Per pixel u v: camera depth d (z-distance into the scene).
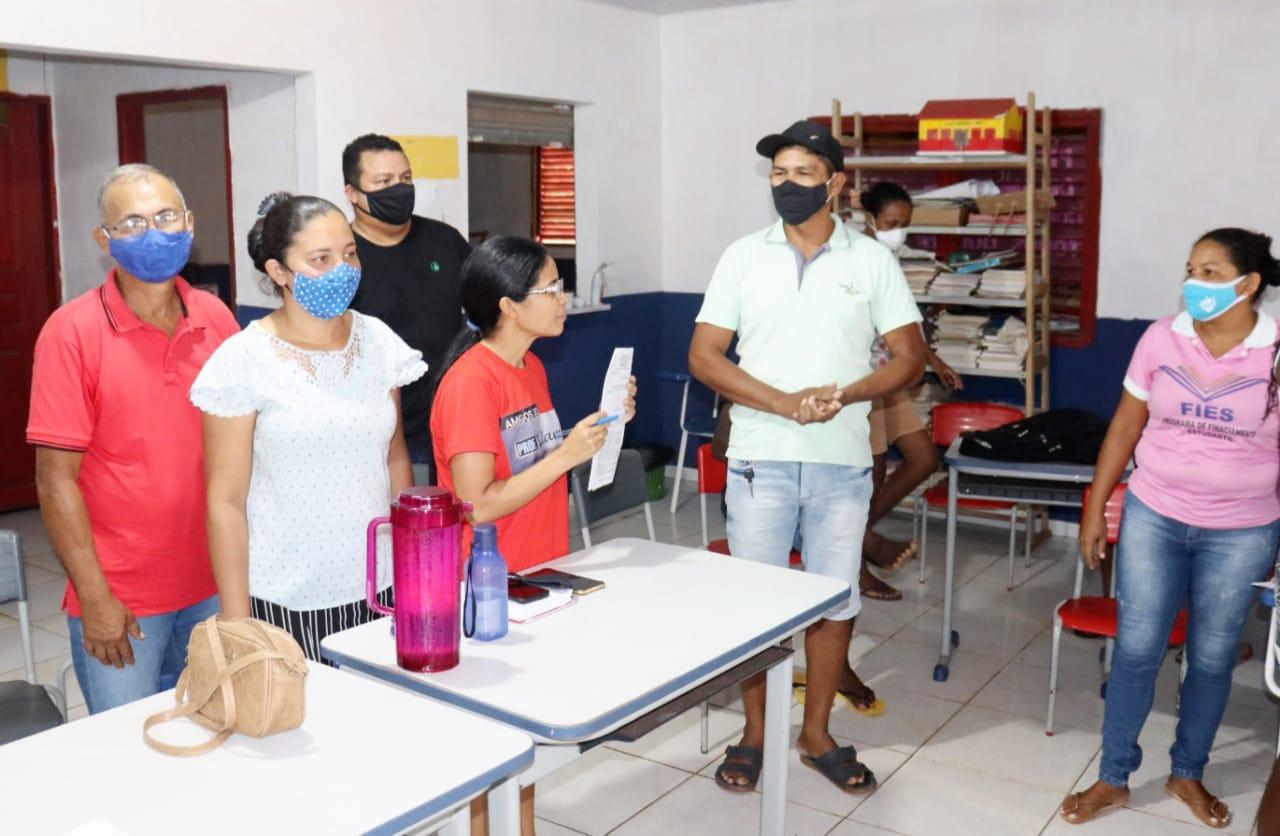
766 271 3.10
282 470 2.21
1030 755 3.54
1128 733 3.12
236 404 2.14
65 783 1.55
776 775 2.65
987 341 5.64
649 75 6.84
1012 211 5.56
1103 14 5.61
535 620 2.21
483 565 2.07
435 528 1.91
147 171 2.24
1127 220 5.70
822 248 3.07
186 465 2.36
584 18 6.27
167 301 2.35
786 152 2.95
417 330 3.65
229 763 1.60
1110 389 5.86
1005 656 4.35
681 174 6.99
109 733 1.70
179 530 2.37
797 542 3.83
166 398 2.32
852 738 3.66
